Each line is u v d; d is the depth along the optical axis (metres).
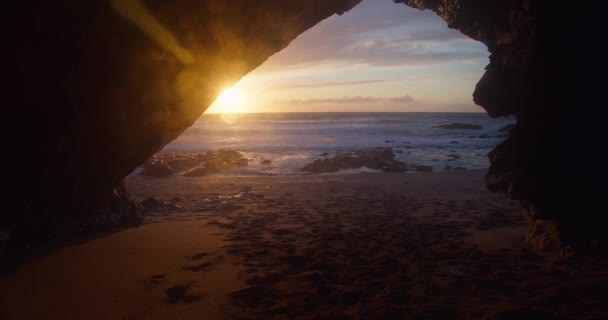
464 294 3.94
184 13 4.25
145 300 3.83
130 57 4.24
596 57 4.26
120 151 5.15
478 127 38.88
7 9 3.30
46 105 3.96
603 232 4.64
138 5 3.91
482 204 8.93
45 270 4.41
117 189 6.57
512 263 4.78
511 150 5.29
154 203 8.59
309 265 4.87
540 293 3.84
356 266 4.82
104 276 4.36
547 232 5.16
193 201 9.53
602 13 4.02
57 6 3.51
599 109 4.45
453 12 5.70
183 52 4.58
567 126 4.69
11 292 3.82
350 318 3.48
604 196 4.57
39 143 4.15
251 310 3.66
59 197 5.04
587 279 4.08
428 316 3.47
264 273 4.57
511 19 4.64
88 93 4.19
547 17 4.20
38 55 3.64
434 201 9.38
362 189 11.18
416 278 4.42
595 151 4.57
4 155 4.02
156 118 5.08
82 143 4.59
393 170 15.06
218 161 17.30
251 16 4.70
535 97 4.83
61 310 3.56
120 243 5.54
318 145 24.64
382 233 6.45
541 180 4.93
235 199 9.80
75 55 3.86
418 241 5.94
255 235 6.33
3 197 4.35
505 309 3.48
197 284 4.22
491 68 5.41
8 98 3.67
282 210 8.48
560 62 4.42
